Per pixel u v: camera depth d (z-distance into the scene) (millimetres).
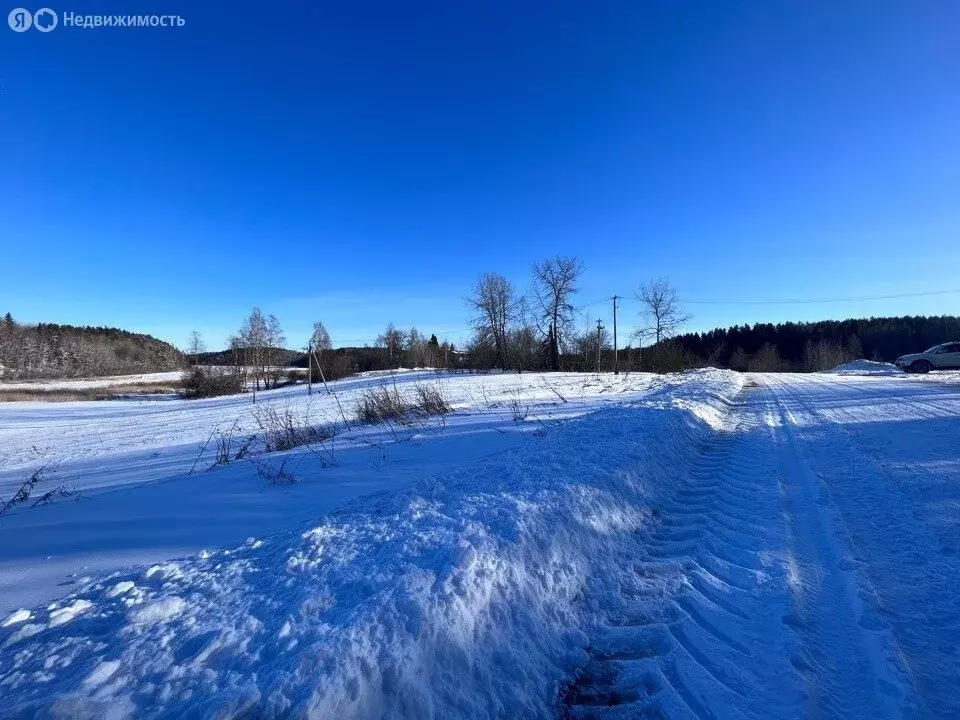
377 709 1998
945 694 2248
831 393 15250
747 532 4125
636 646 2686
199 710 1904
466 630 2477
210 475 7141
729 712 2205
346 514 4246
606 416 9344
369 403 13680
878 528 4023
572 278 52656
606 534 3885
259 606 2725
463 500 4297
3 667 2299
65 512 5301
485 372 47375
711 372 31641
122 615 2744
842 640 2684
